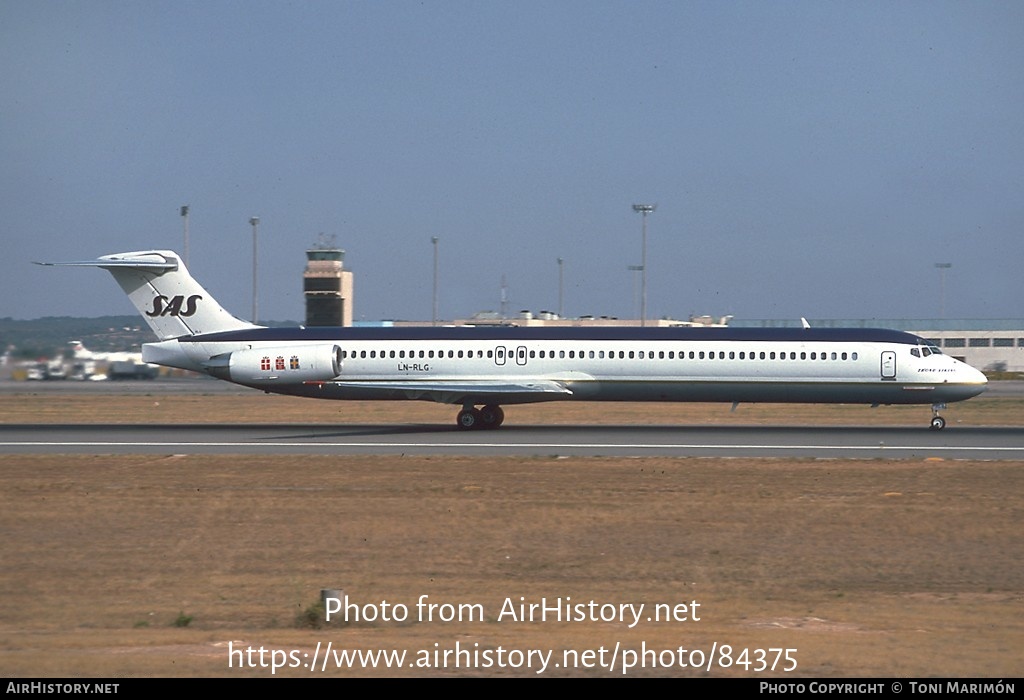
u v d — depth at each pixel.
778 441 150.75
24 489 109.44
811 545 86.19
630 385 167.50
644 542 86.94
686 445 145.50
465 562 80.75
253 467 123.88
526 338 170.38
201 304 176.12
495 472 119.69
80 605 69.56
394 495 105.44
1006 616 66.31
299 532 89.94
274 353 168.12
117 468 123.62
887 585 74.94
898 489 109.44
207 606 69.38
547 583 74.94
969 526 92.81
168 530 91.06
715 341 167.62
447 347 169.88
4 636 61.31
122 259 174.25
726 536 89.00
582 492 107.00
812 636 60.88
